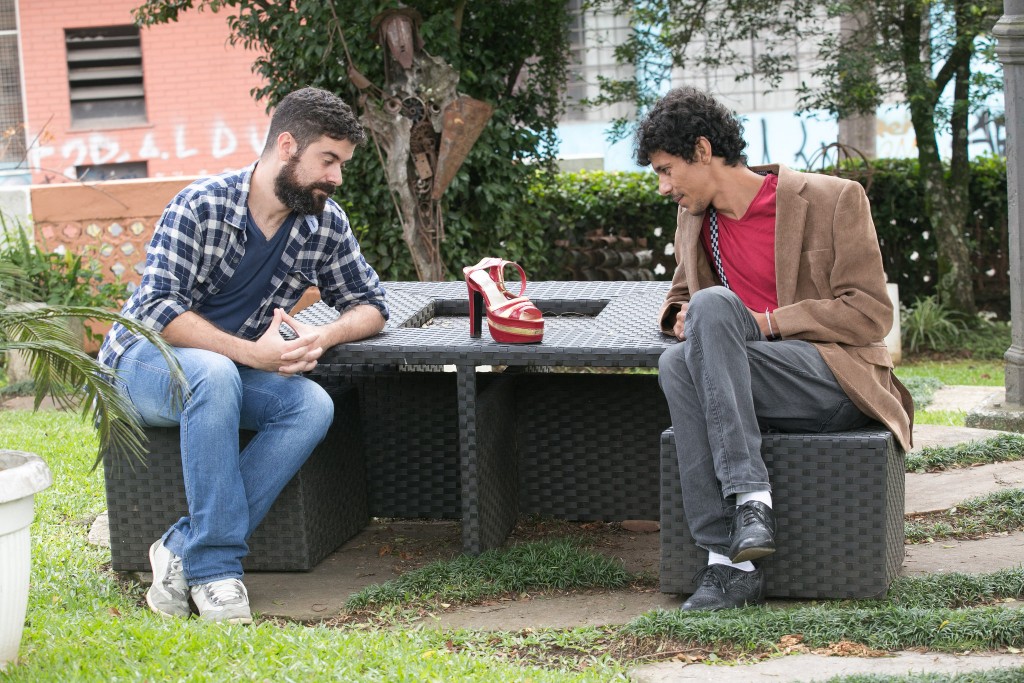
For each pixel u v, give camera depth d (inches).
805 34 390.0
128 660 101.6
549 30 331.6
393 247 317.7
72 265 326.6
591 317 167.3
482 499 142.1
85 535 157.0
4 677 97.3
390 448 166.4
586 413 162.1
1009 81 230.5
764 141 698.2
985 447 182.9
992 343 374.6
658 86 397.4
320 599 134.3
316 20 297.3
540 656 114.2
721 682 102.8
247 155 605.3
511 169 327.0
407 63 261.6
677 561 126.5
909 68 366.6
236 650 106.0
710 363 120.5
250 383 135.7
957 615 112.3
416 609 128.9
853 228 127.6
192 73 599.8
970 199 402.9
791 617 115.0
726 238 133.6
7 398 278.5
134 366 132.6
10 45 601.0
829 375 125.9
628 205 392.5
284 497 140.9
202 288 137.6
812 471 122.6
